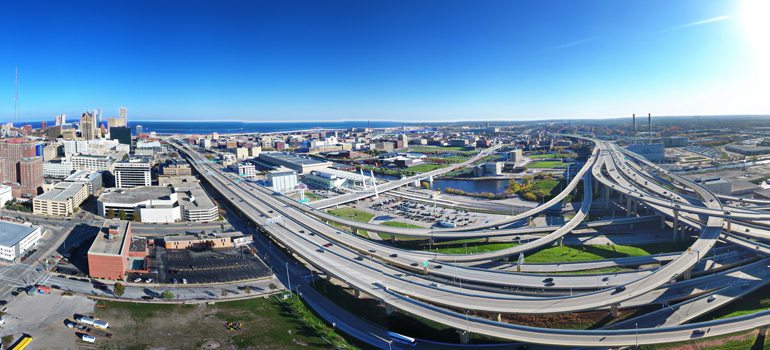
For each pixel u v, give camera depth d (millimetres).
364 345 167875
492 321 163125
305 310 192500
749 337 161375
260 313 190750
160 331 176000
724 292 191875
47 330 175500
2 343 165375
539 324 181000
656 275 196750
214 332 175125
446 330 176875
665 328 153875
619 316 182125
